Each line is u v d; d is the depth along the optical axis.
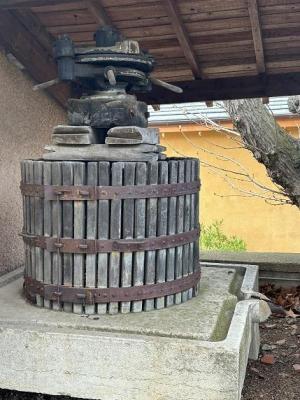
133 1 3.77
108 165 3.02
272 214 10.00
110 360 2.74
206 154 10.09
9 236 4.10
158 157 3.39
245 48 4.54
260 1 3.71
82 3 3.79
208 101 5.34
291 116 9.04
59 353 2.81
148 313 3.13
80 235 3.06
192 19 4.03
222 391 2.62
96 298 3.07
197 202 3.51
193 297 3.49
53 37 4.46
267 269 5.45
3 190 3.98
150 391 2.71
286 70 4.99
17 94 4.14
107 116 3.28
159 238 3.15
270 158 6.12
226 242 8.36
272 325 4.78
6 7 3.28
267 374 3.80
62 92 4.84
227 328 3.00
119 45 3.25
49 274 3.17
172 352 2.66
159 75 5.16
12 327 2.88
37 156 4.55
